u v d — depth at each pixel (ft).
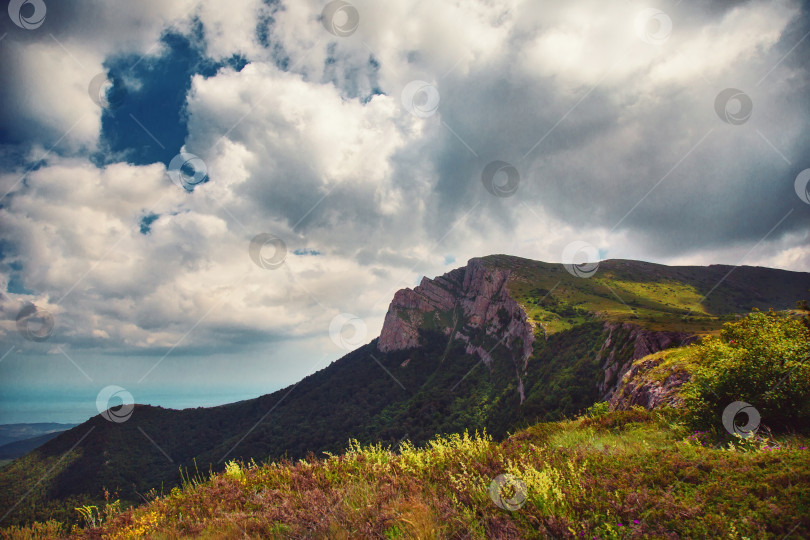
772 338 31.94
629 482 22.67
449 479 25.05
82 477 276.41
